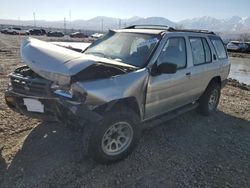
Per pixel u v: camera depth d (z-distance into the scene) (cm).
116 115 373
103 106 374
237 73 1845
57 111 375
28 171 372
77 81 360
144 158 424
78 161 400
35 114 395
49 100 375
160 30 499
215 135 533
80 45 566
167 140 492
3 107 591
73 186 349
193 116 620
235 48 3778
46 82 372
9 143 441
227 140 516
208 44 592
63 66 365
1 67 1160
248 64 2470
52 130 488
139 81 400
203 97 604
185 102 539
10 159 396
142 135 501
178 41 497
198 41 561
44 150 424
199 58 558
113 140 386
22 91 396
